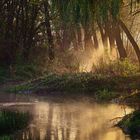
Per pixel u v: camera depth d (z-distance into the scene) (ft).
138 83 111.04
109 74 123.95
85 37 161.07
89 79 118.83
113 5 70.03
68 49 178.50
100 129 66.39
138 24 174.91
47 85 121.08
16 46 173.68
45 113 82.38
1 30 174.19
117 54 150.00
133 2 88.63
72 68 152.05
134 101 93.76
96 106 91.91
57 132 64.90
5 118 68.13
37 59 169.27
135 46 135.54
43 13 181.78
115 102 97.45
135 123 63.87
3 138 59.62
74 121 73.67
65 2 71.51
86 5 69.36
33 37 180.24
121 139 59.72
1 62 169.48
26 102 99.19
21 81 145.07
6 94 116.98
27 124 69.26
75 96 111.14
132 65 130.11
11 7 175.42
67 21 73.05
